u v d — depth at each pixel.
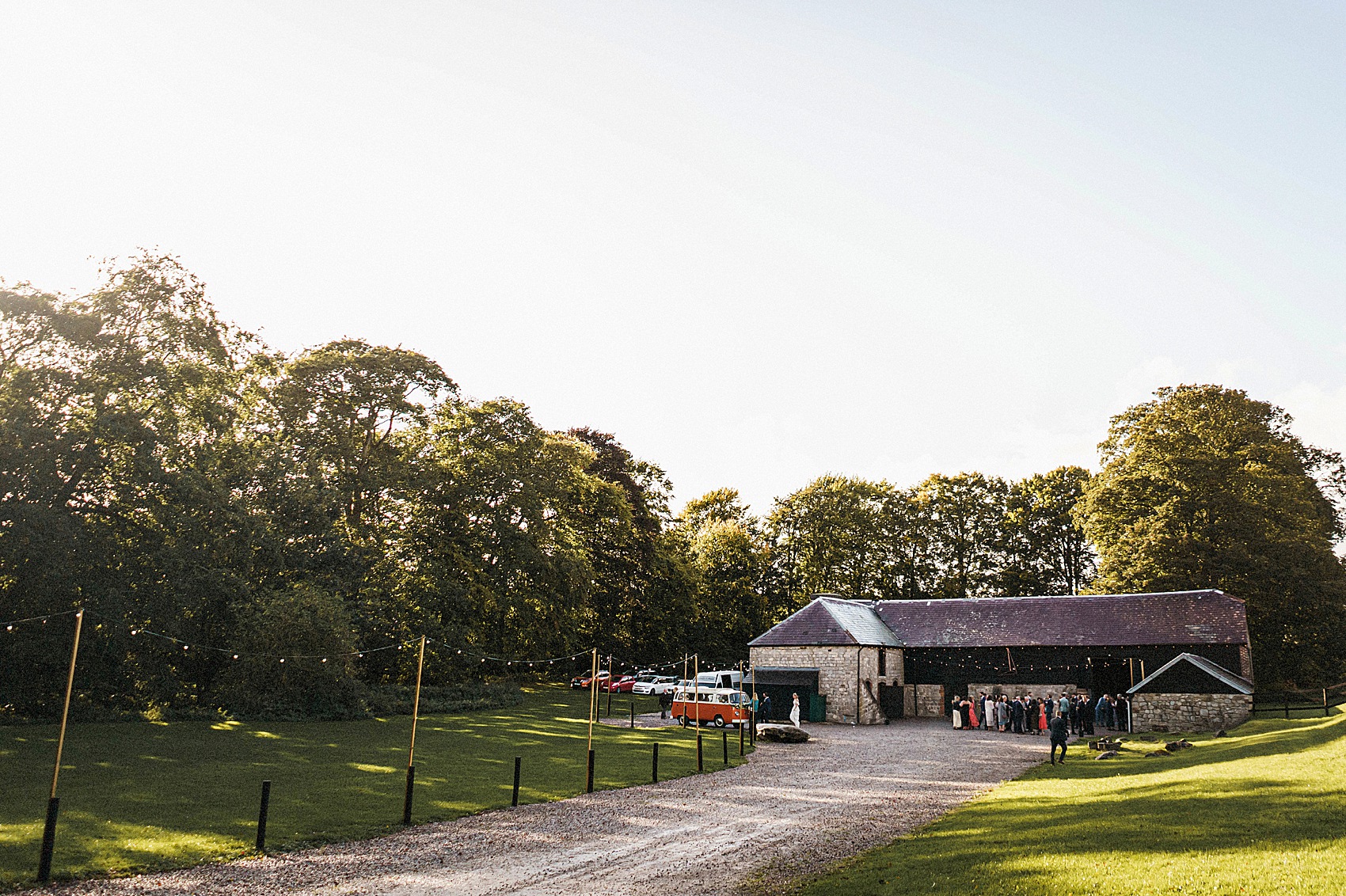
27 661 28.77
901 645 51.78
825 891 11.70
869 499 75.25
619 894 12.13
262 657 32.97
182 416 35.59
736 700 40.94
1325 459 56.31
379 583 43.59
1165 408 54.06
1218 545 48.12
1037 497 73.31
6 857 13.29
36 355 31.22
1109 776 22.64
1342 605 45.28
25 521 27.59
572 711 45.69
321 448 44.50
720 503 84.31
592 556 60.47
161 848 14.21
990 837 14.51
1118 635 46.75
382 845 15.17
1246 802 15.20
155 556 30.91
